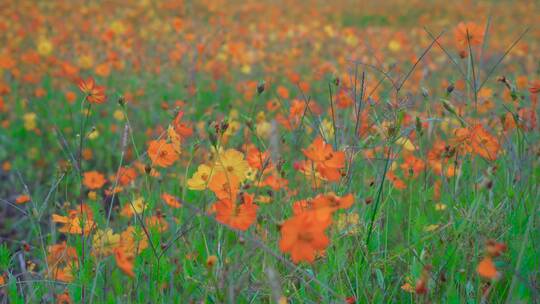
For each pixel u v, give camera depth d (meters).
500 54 7.22
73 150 4.32
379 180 2.20
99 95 2.14
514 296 1.44
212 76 5.61
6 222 3.40
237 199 1.48
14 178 4.12
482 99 2.60
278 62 6.03
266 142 3.23
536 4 15.02
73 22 8.37
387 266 1.86
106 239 1.87
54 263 2.01
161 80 5.55
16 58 6.10
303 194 2.33
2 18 8.16
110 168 4.02
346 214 1.85
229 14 11.09
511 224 1.88
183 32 7.37
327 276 1.72
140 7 10.17
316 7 14.12
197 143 2.02
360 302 1.74
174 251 1.92
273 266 1.72
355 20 13.27
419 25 11.73
